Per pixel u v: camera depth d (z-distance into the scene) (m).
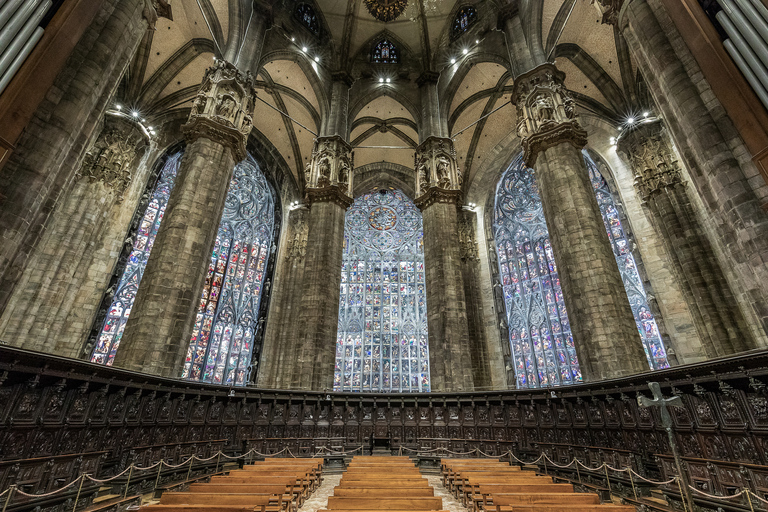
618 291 14.39
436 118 27.62
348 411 17.59
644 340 21.38
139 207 23.23
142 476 9.66
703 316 16.92
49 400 7.82
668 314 20.50
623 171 24.38
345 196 24.91
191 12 22.75
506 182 31.72
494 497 5.58
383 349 29.48
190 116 17.59
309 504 7.98
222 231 28.20
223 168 17.02
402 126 33.97
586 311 14.43
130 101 23.91
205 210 15.78
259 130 31.91
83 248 18.34
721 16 8.11
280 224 31.09
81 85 9.72
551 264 26.80
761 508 7.12
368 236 34.72
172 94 25.98
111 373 9.27
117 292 21.66
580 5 22.11
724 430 8.20
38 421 7.48
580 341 14.41
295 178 33.22
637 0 11.25
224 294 26.70
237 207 29.69
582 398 12.69
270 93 29.45
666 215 19.34
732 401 8.16
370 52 31.80
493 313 27.73
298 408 16.67
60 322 17.31
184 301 14.12
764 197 7.91
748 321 15.98
